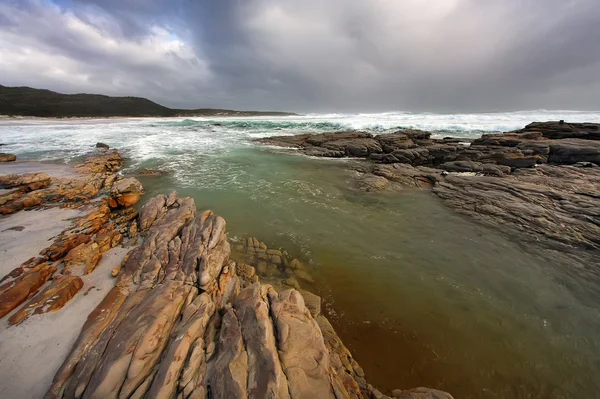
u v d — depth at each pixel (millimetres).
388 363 4895
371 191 13406
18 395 3430
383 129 36219
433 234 9375
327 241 8781
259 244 8352
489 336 5469
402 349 5172
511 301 6383
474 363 4914
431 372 4742
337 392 3578
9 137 26344
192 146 25297
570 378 4660
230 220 9922
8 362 3787
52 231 7457
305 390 3439
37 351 3971
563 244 8578
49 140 25578
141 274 5602
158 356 3736
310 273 7230
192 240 6582
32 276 5266
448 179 14328
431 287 6840
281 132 37719
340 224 9969
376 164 18797
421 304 6285
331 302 6281
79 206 9516
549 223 9531
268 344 3795
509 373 4742
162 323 4078
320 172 17062
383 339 5375
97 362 3656
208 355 3857
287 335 4059
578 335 5473
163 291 4820
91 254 6273
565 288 6797
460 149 20062
